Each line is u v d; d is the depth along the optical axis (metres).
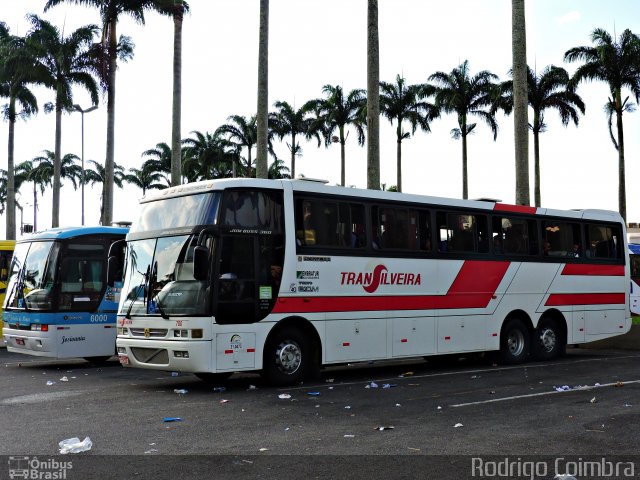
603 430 8.59
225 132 67.62
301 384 13.13
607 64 46.31
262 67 24.14
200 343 11.75
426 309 15.17
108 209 32.78
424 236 15.36
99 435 8.54
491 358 17.11
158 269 12.61
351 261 13.91
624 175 47.34
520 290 17.22
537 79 50.69
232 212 12.33
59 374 15.55
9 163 47.34
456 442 7.98
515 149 21.89
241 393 12.04
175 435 8.50
